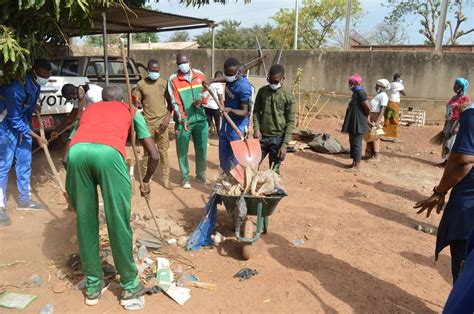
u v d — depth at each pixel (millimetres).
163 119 6211
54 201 5434
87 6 4812
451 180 2941
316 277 3879
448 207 3156
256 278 3801
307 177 7520
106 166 3006
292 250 4410
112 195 3049
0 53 4203
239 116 5562
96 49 16734
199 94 6160
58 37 5582
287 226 5082
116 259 3174
